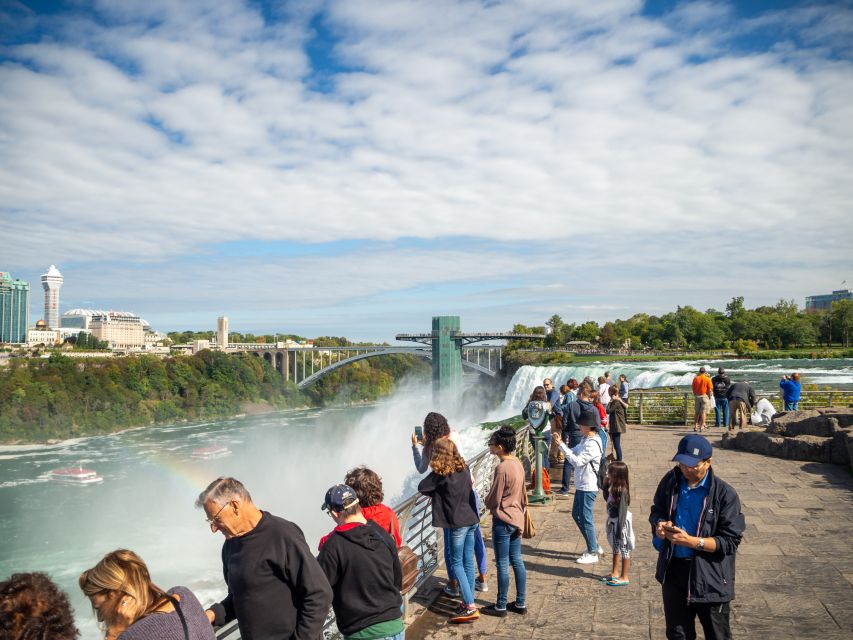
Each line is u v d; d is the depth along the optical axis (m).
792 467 12.70
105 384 145.25
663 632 5.55
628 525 6.68
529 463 12.74
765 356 91.62
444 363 135.62
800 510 9.48
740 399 17.33
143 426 142.62
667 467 13.06
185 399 156.50
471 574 5.83
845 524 8.70
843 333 116.56
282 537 3.15
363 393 199.62
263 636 3.08
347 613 3.76
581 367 56.16
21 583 2.21
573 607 6.16
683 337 121.12
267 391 176.12
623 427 13.26
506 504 5.91
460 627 5.73
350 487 4.31
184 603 2.62
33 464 103.00
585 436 7.42
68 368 144.62
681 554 3.98
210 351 176.12
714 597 3.84
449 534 5.78
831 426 13.81
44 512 76.38
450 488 5.70
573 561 7.55
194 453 110.06
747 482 11.41
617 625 5.71
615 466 6.73
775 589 6.43
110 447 117.88
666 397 22.73
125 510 77.81
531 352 112.38
